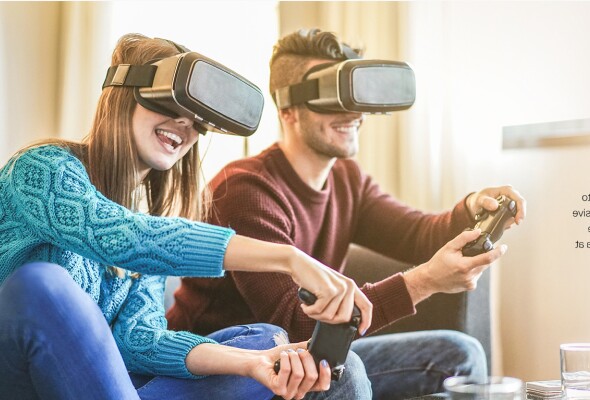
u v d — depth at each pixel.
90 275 1.22
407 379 1.67
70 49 2.68
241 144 2.74
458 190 2.31
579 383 1.14
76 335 0.96
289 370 1.06
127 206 1.23
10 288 0.95
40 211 1.07
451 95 2.35
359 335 1.07
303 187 1.67
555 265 2.04
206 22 2.76
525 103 2.13
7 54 2.65
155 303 1.36
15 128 2.67
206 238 1.02
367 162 2.54
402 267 1.91
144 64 1.23
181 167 1.37
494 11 2.21
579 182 2.00
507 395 1.07
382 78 1.54
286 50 1.71
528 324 2.09
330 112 1.62
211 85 1.18
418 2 2.41
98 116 1.25
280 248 1.01
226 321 1.65
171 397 1.22
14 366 0.97
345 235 1.82
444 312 1.88
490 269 1.94
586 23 2.01
